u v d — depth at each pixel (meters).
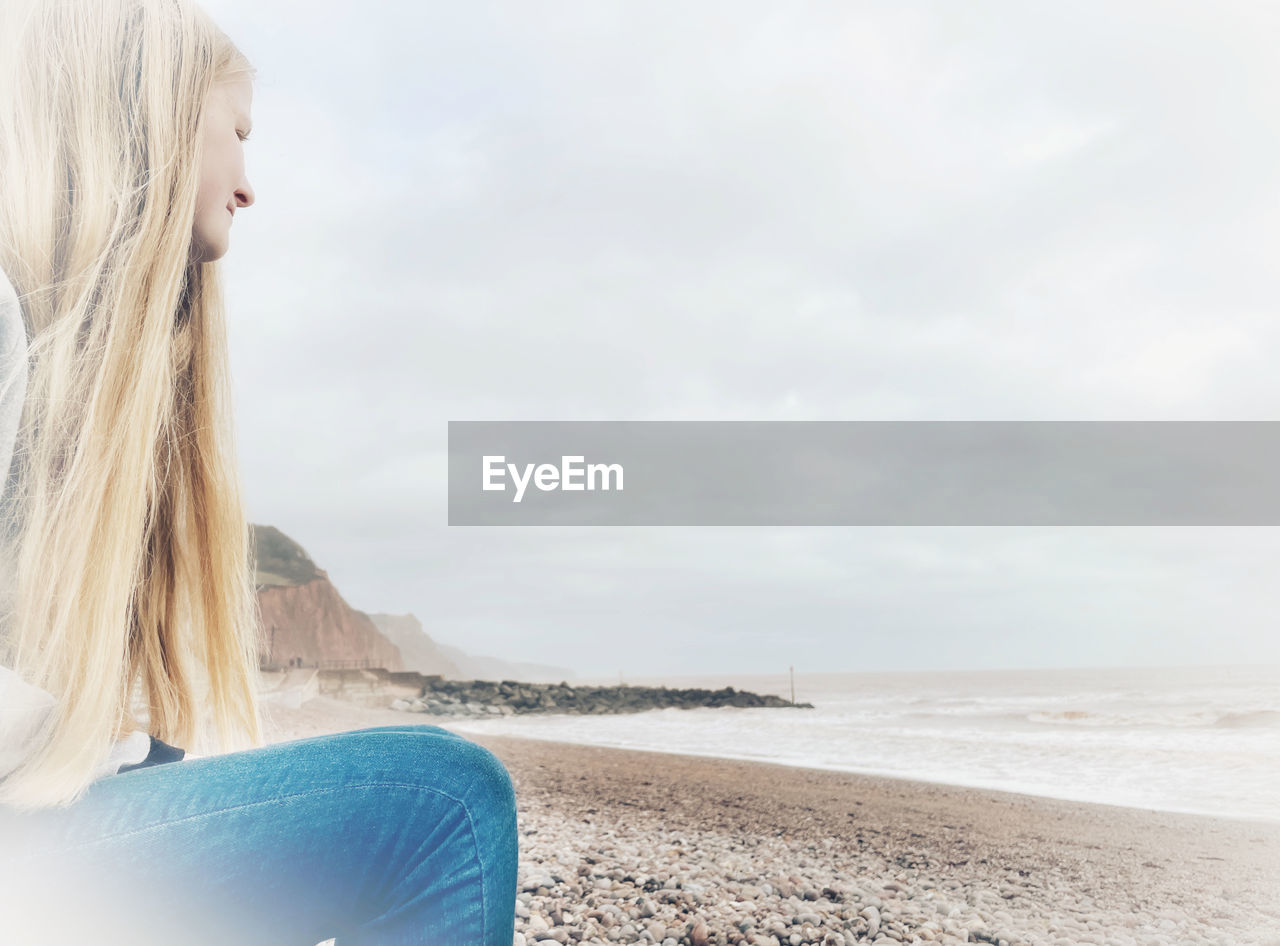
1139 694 28.25
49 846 0.61
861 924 2.80
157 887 0.62
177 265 0.86
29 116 0.79
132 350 0.80
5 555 0.71
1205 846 4.43
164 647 1.17
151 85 0.86
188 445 1.20
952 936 2.75
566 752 10.15
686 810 5.31
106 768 0.69
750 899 3.06
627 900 2.97
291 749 0.73
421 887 0.72
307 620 57.00
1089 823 5.12
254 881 0.65
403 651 74.75
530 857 3.67
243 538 1.25
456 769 0.75
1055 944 2.72
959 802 5.93
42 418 0.73
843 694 41.84
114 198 0.81
